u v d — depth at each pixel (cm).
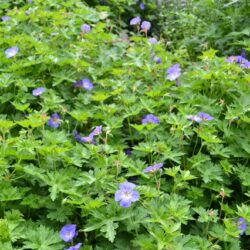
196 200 107
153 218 90
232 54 175
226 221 94
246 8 177
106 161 107
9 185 100
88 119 132
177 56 169
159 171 109
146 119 119
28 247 88
